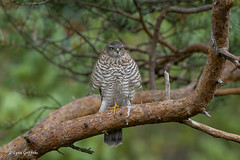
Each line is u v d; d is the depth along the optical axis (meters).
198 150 17.44
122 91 8.91
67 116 9.38
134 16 10.95
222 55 5.59
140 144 17.03
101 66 8.62
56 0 10.43
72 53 11.84
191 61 12.26
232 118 15.62
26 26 11.57
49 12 10.91
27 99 12.99
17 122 10.26
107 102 9.23
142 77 11.90
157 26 10.35
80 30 11.71
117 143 8.72
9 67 15.74
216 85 6.00
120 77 8.64
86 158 8.78
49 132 6.90
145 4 11.05
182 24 11.46
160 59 12.58
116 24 11.70
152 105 6.72
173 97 10.22
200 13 10.54
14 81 14.44
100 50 11.98
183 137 17.47
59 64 11.88
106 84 8.78
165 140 17.95
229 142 15.55
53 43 11.69
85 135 6.93
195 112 6.45
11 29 11.70
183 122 6.78
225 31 5.40
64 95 13.43
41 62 14.62
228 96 12.09
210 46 5.65
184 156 18.64
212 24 5.43
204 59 11.36
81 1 10.77
